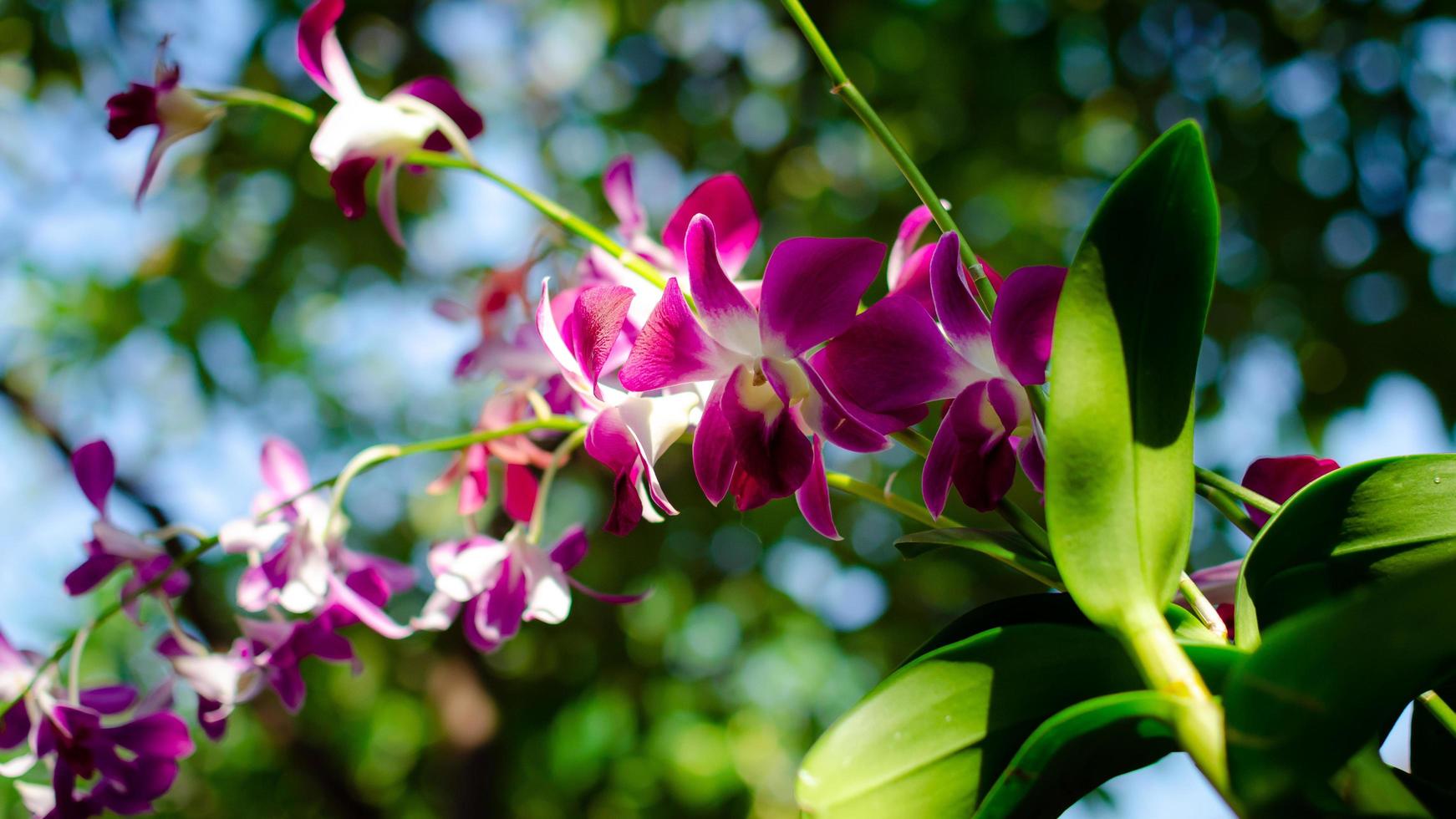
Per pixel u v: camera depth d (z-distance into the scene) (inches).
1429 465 16.8
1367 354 59.9
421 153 20.0
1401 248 59.4
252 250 71.8
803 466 17.1
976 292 17.6
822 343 17.3
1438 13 58.2
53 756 21.3
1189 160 16.3
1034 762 15.4
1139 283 16.4
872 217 67.2
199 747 92.6
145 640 63.1
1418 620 14.2
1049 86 65.1
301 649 21.3
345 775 76.4
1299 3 61.2
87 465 21.7
